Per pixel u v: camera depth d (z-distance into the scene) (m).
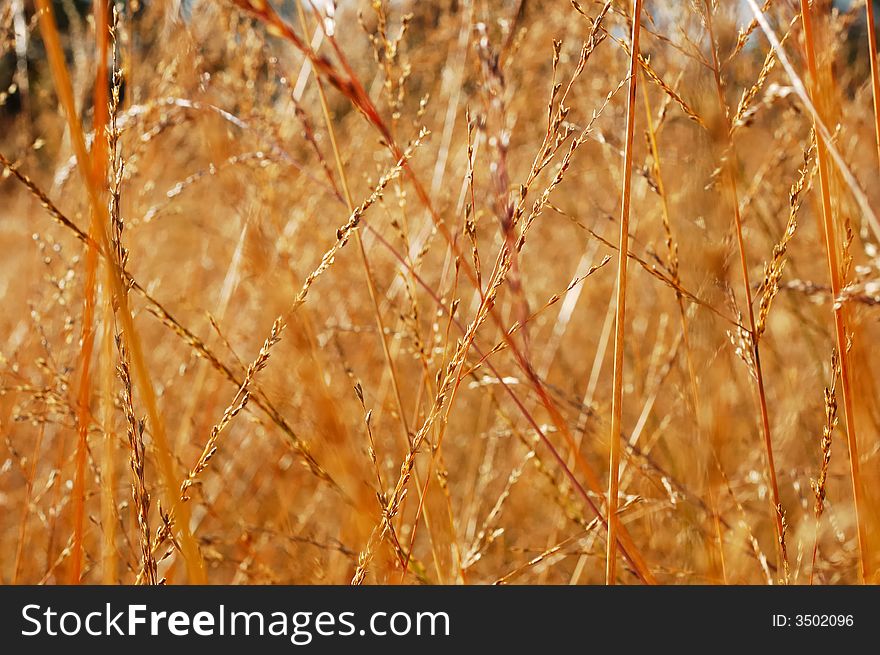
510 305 2.14
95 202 0.93
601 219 2.24
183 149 2.41
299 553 1.78
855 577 1.73
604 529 1.60
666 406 2.14
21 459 1.56
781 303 1.83
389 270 2.19
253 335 2.16
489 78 1.06
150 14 2.01
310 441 1.75
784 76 1.63
